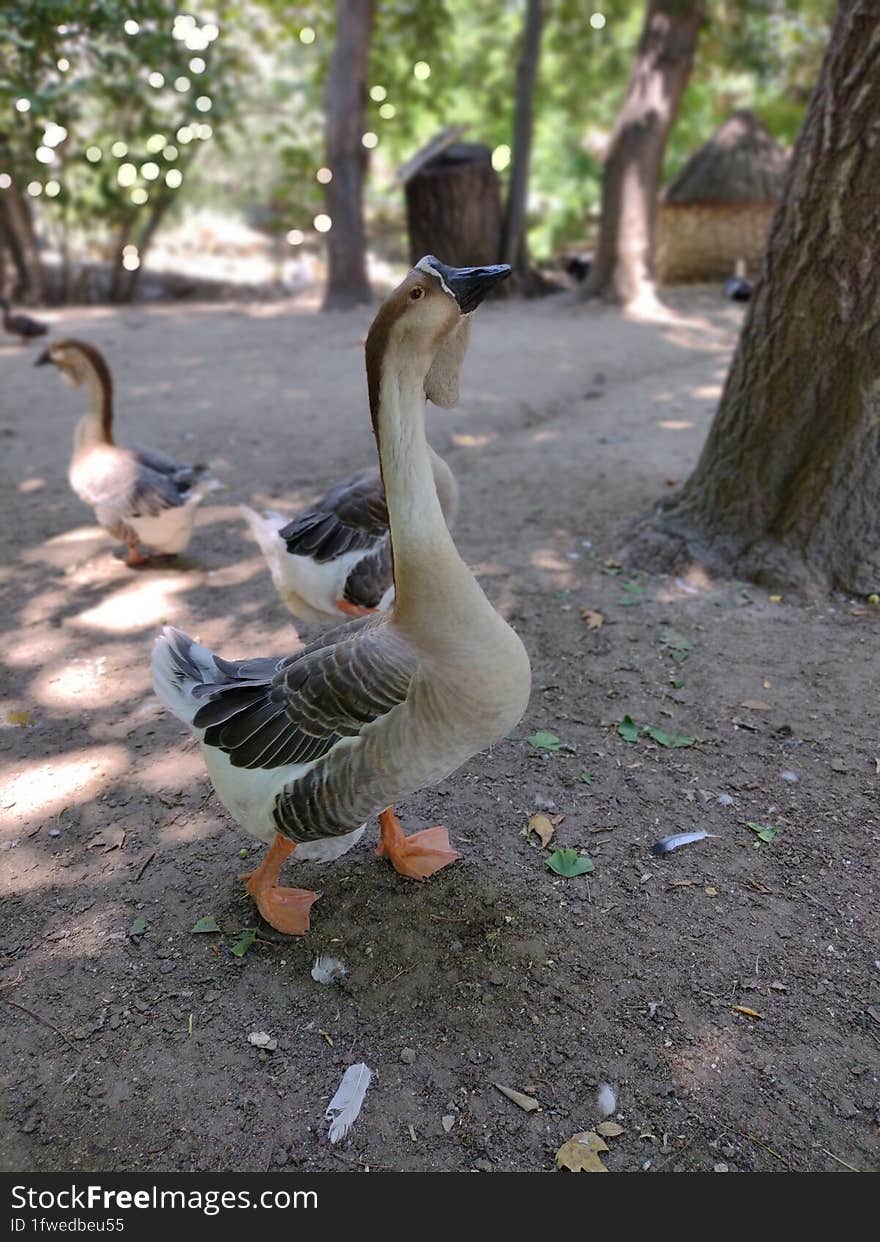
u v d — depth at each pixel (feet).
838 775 4.70
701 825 4.42
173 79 19.06
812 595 6.44
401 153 30.22
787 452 6.53
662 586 6.78
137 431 11.43
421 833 4.34
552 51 26.45
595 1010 3.46
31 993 3.60
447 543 3.20
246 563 7.59
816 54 24.18
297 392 13.37
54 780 4.91
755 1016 3.42
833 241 5.91
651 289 19.48
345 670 3.29
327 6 22.61
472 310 3.07
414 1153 3.00
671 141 30.66
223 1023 3.46
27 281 24.11
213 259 28.09
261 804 3.52
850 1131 3.01
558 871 4.15
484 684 3.22
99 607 6.84
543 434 11.01
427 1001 3.53
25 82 13.28
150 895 4.10
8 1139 3.06
